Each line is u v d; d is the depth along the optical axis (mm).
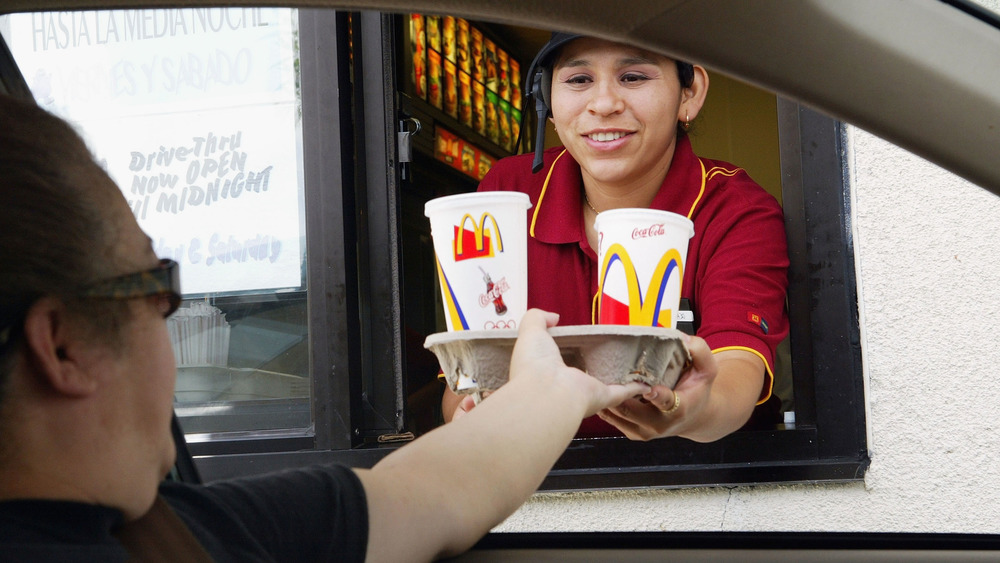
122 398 632
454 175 3525
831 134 2178
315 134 2346
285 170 2406
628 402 1152
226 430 2406
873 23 649
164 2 801
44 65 2510
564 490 2188
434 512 799
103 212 627
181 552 636
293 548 725
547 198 2070
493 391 1003
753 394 1652
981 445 2066
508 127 4039
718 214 1985
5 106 616
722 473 2131
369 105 2404
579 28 729
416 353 2729
